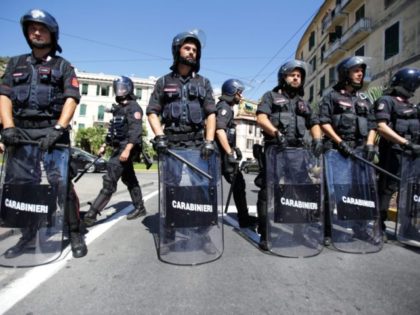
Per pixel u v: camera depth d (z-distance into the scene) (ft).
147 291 7.04
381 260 9.29
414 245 10.78
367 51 64.80
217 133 12.07
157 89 10.20
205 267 8.54
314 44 99.50
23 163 8.36
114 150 13.29
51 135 8.27
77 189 22.95
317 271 8.35
